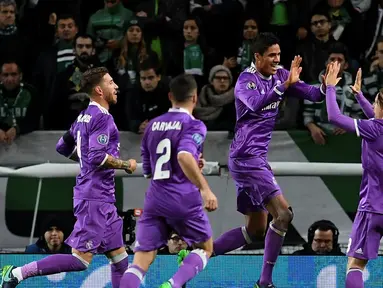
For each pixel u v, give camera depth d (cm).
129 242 2653
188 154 2053
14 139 3162
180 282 2067
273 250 2322
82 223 2255
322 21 3347
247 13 3450
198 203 2120
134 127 3161
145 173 2194
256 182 2303
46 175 3061
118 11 3450
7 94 3178
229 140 3173
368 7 3512
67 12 3500
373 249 2233
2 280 2230
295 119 3216
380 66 3294
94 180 2261
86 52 3259
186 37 3381
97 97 2286
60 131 3186
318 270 2567
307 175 3108
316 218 3119
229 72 3203
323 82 2294
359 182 3125
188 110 2144
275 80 2327
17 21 3469
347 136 3175
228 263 2562
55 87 3244
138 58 3309
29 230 3077
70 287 2534
